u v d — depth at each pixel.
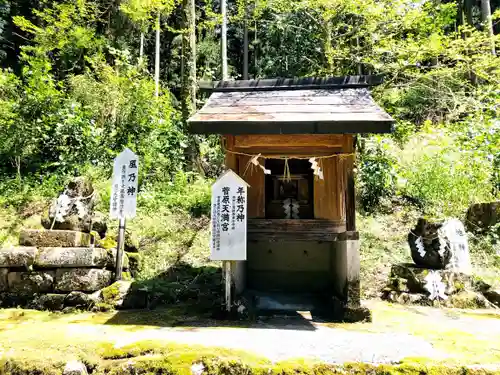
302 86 5.04
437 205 7.99
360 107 4.30
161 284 5.44
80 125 9.36
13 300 4.74
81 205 5.17
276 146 4.87
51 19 11.46
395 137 9.47
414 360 2.84
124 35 15.39
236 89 5.09
